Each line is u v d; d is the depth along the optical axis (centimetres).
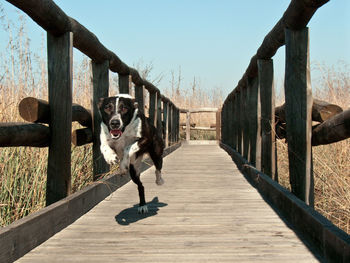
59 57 360
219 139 1691
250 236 327
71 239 318
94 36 447
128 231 344
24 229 277
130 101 406
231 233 337
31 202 383
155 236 329
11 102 417
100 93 496
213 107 1844
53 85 362
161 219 389
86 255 280
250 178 643
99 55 471
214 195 520
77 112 430
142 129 408
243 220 382
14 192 367
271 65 536
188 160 994
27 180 401
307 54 363
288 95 371
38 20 324
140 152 421
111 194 520
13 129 296
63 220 350
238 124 930
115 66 563
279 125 540
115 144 409
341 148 427
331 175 416
